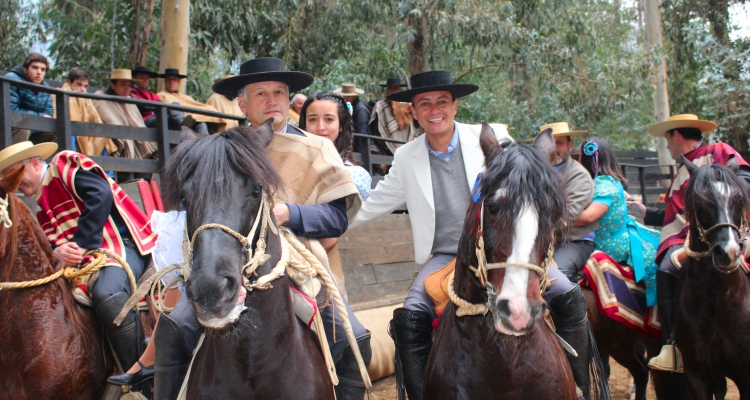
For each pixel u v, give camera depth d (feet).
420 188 12.41
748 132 61.05
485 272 8.81
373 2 47.06
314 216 10.24
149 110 27.76
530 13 50.39
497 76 55.26
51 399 11.38
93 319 12.66
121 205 13.62
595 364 11.96
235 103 31.48
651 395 21.36
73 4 42.86
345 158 16.84
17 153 12.19
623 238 17.94
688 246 14.98
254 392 8.57
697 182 14.56
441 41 48.39
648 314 17.70
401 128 32.35
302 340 9.42
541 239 8.32
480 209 9.05
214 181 7.52
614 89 53.31
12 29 51.98
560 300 11.23
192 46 44.86
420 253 12.50
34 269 11.53
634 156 58.95
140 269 13.53
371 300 23.62
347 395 10.50
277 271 8.41
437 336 10.69
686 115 18.01
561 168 16.14
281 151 10.88
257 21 47.96
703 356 14.92
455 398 9.80
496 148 9.77
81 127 18.61
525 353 9.48
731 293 14.34
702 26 59.67
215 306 7.07
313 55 51.55
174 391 9.46
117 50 42.16
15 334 11.18
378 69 47.98
